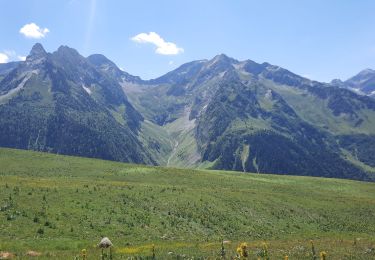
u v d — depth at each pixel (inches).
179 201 2773.1
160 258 1341.0
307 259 1497.3
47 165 4045.3
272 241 2089.1
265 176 5270.7
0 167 3725.4
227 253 1488.7
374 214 3437.5
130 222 2177.7
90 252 1400.1
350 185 5088.6
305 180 5187.0
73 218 2028.8
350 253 1686.8
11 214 1882.4
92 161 4537.4
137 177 3905.0
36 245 1509.6
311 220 3043.8
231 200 3056.1
